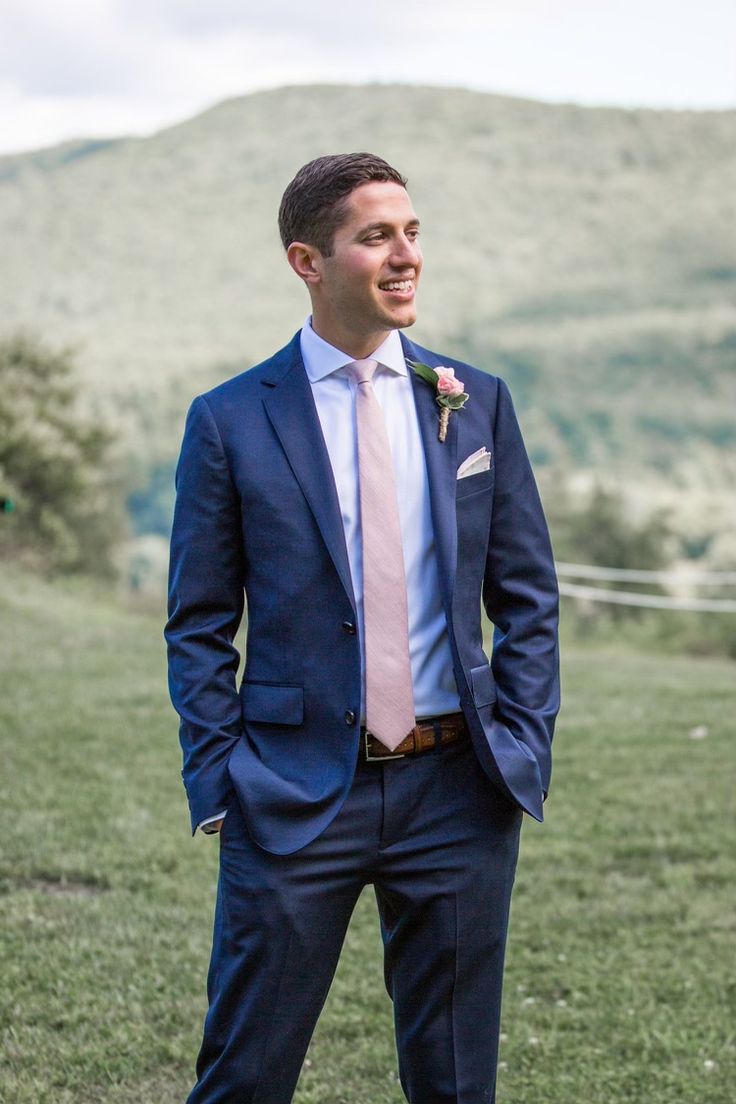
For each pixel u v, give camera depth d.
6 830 7.18
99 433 30.56
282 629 2.91
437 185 186.88
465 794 2.94
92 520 37.03
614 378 141.25
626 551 49.56
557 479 53.25
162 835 7.23
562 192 185.38
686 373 141.62
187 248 175.50
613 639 36.25
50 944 5.43
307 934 2.86
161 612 21.66
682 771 9.21
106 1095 4.17
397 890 2.93
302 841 2.82
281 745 2.90
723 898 6.39
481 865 2.94
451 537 2.91
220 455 2.95
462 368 3.13
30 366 30.67
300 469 2.91
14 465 28.34
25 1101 4.06
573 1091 4.32
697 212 179.25
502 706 2.98
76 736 9.90
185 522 2.98
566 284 163.62
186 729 2.95
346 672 2.87
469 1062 2.97
